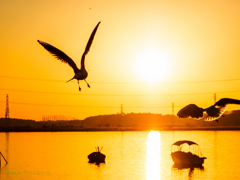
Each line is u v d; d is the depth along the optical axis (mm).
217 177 43125
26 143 98625
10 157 64125
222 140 107500
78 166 52125
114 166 52125
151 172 46531
